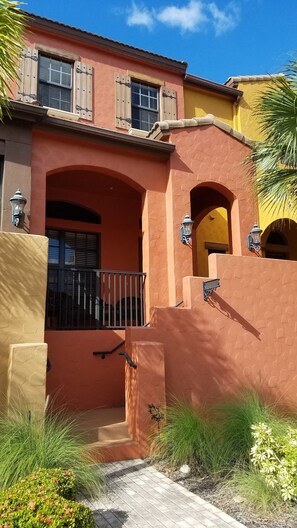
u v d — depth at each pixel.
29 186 7.19
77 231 10.91
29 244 5.89
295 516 4.07
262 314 7.63
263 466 4.35
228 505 4.27
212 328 6.99
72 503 2.98
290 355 7.80
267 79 13.02
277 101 6.57
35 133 7.55
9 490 3.20
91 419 6.29
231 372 7.03
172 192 8.59
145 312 8.33
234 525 3.82
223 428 5.57
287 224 11.59
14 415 4.82
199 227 12.34
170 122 8.78
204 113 12.16
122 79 10.80
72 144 7.95
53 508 2.85
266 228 10.46
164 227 8.66
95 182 10.13
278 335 7.74
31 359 5.22
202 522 3.86
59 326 7.43
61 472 3.58
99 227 11.07
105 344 7.34
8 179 7.04
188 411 5.79
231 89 12.41
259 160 7.55
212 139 9.35
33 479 3.36
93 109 10.25
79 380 7.00
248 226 9.45
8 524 2.67
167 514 4.02
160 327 6.50
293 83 6.69
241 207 9.44
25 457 4.07
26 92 9.38
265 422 5.50
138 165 8.62
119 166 8.39
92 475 4.42
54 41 10.11
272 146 7.13
